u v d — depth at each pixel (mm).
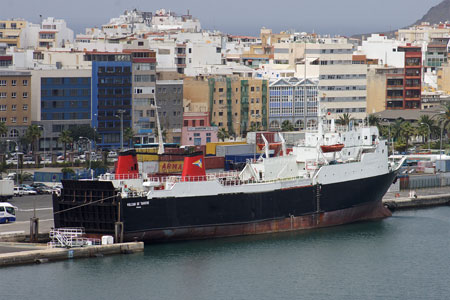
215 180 158750
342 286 138625
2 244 148625
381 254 155500
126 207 149125
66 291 132250
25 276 136875
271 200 164750
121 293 132250
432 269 147875
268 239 162500
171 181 159125
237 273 142750
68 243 147000
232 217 160625
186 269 143375
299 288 137125
